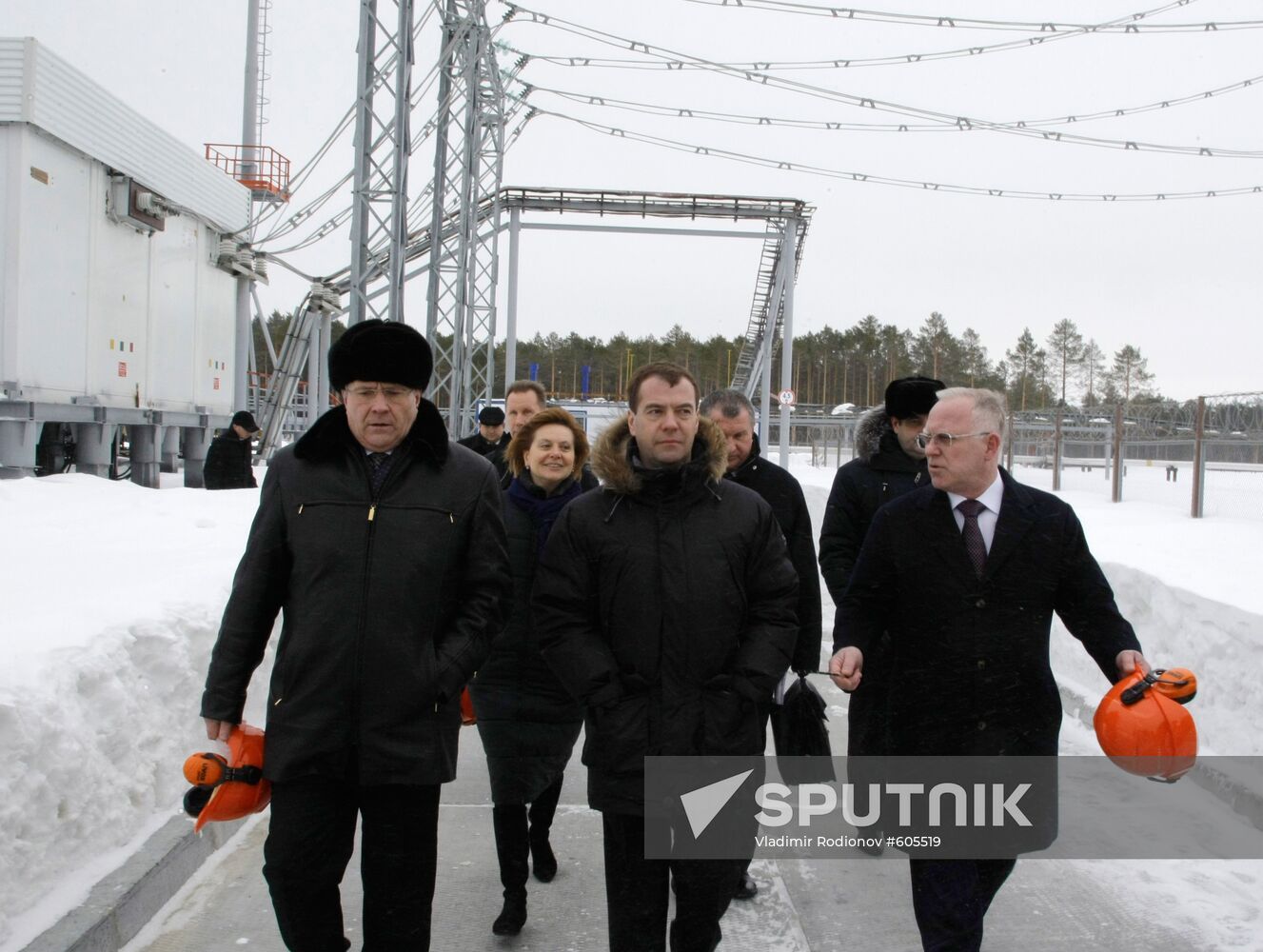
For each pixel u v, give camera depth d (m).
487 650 2.84
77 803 3.38
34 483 9.94
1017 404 77.81
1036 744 2.93
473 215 19.11
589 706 2.85
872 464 4.39
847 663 3.01
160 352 17.72
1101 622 3.01
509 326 24.14
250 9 23.75
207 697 2.66
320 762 2.58
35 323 13.50
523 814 3.63
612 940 2.83
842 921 3.73
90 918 3.11
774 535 3.02
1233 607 5.56
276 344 64.94
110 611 4.27
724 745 2.80
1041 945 3.50
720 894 2.84
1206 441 10.76
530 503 3.82
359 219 11.62
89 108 14.41
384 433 2.69
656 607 2.82
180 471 23.69
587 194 24.42
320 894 2.65
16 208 12.98
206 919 3.59
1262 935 3.57
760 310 36.81
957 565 2.95
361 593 2.62
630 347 76.81
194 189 18.56
